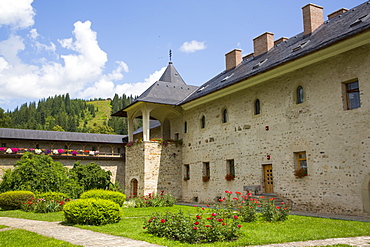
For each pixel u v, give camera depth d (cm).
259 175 1753
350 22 1465
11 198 1800
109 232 973
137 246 769
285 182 1593
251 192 1714
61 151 3216
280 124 1650
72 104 15625
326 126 1417
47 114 13138
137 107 2569
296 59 1458
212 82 2439
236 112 1966
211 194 2125
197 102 2256
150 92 2525
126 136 3709
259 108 1814
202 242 825
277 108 1677
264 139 1741
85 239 870
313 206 1442
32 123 9825
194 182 2320
